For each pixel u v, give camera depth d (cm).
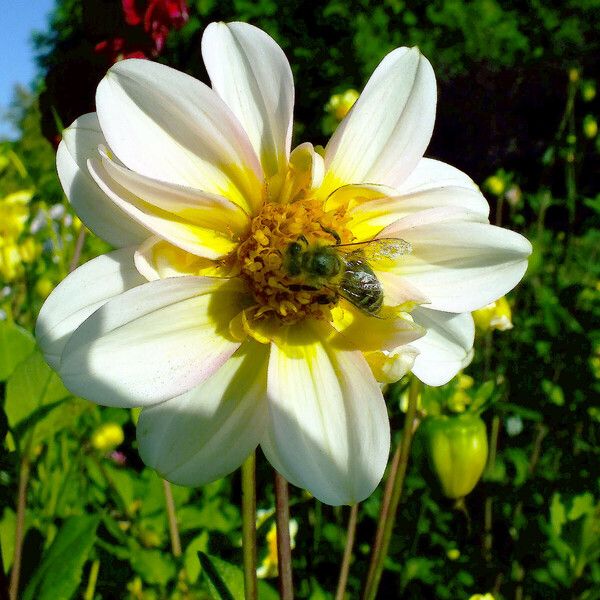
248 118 10
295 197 10
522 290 36
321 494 9
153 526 20
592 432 26
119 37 15
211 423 9
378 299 10
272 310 10
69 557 13
